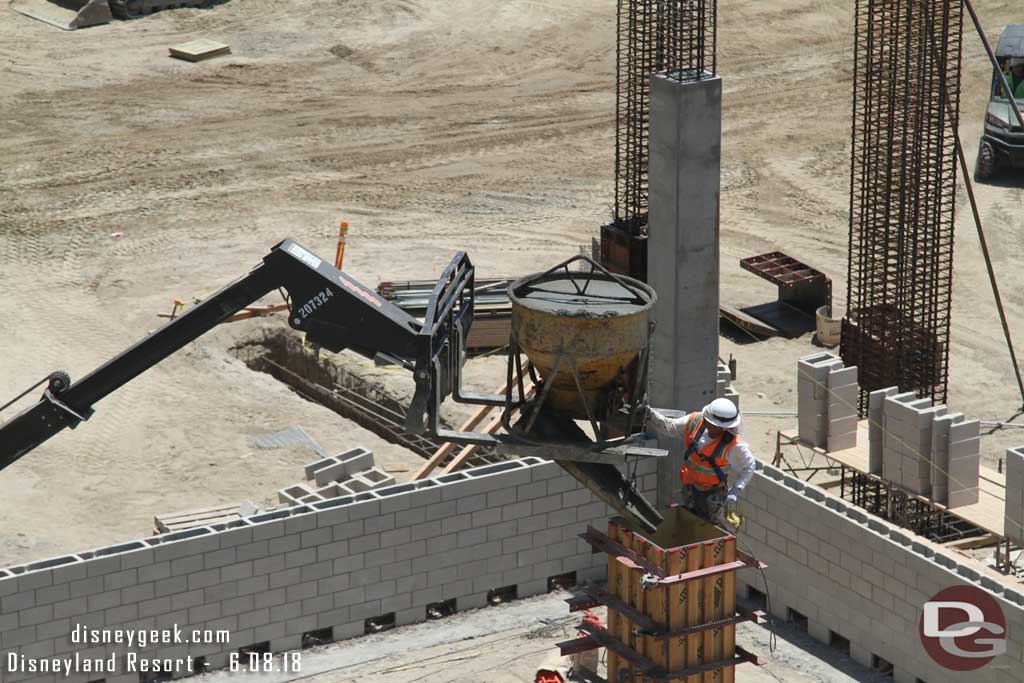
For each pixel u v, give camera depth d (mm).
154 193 83562
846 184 84500
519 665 40000
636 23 62875
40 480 52312
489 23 111625
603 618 42094
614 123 95125
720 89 42406
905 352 52250
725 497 30828
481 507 41938
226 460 54219
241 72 103188
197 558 38781
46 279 71750
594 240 66875
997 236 75875
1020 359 62625
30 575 37000
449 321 28891
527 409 27828
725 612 33031
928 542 39375
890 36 49969
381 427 59094
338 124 94812
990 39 104438
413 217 80562
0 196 82438
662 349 44938
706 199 43281
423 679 39344
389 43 108562
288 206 82125
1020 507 41156
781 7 114062
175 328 33062
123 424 56812
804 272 67000
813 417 47688
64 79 100875
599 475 28719
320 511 39875
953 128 53156
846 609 40062
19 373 61562
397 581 41469
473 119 95875
